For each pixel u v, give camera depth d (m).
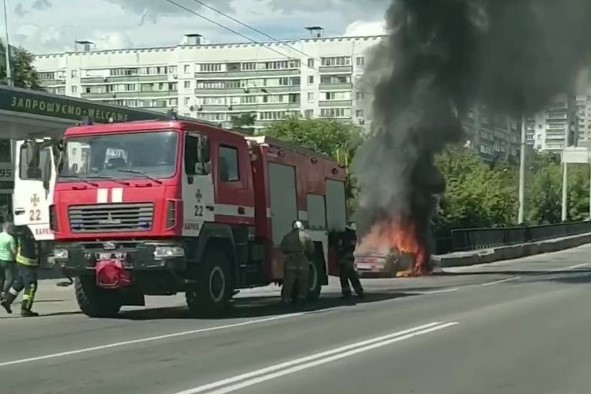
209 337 12.27
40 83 66.38
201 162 14.51
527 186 80.81
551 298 19.27
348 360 10.18
